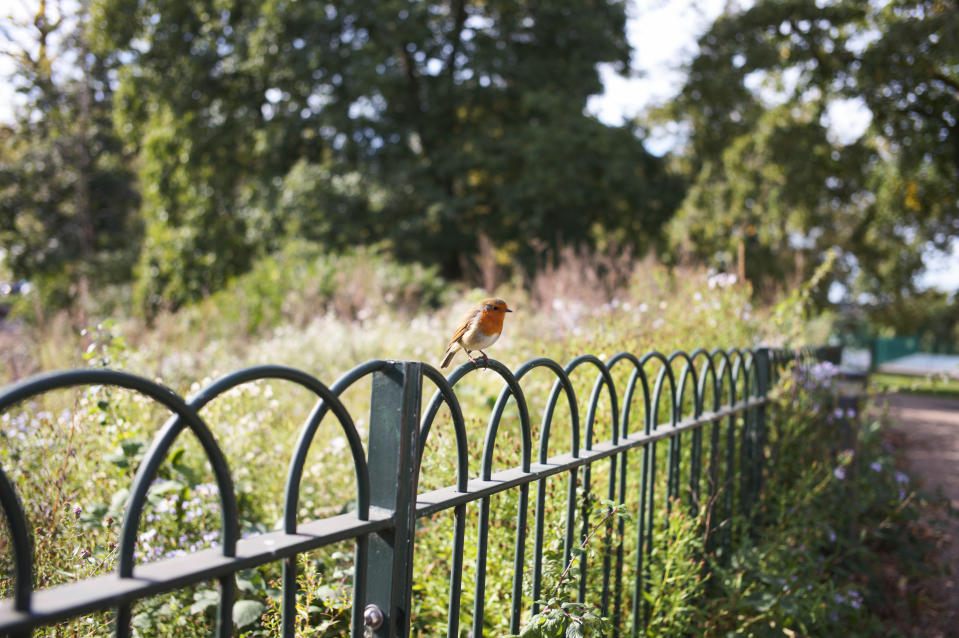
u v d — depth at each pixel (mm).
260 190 19141
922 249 25297
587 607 2332
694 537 3303
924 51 16469
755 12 19438
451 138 19703
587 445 2564
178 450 3660
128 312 20094
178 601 2748
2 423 3424
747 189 22422
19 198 24938
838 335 21719
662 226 22312
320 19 18094
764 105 22828
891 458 6324
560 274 9344
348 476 3965
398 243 17734
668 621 3090
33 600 1066
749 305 5715
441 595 3061
